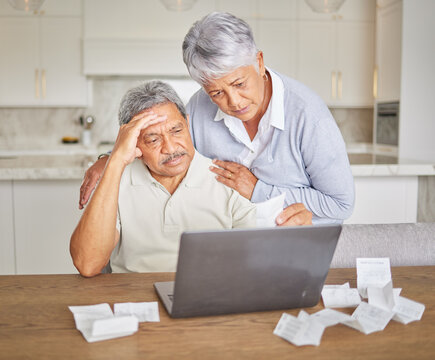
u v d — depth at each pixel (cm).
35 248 293
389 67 444
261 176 173
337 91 511
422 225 157
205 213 151
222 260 96
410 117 419
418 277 129
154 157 141
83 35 481
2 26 484
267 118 163
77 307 103
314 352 88
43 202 290
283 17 497
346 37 505
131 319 94
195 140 182
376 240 153
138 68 482
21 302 110
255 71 139
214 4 486
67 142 526
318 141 160
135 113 139
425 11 411
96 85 537
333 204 168
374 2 504
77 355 86
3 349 89
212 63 132
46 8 483
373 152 490
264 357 86
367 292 109
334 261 150
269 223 150
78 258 128
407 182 307
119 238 151
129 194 150
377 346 90
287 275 102
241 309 103
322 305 110
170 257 150
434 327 98
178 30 482
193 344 91
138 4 478
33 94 494
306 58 505
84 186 167
